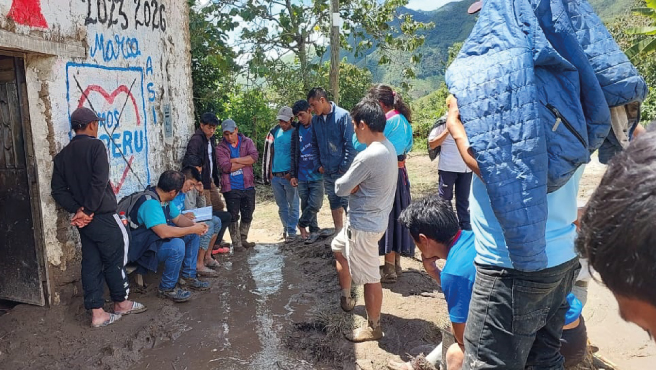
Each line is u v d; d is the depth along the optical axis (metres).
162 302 4.64
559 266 2.05
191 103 6.41
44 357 3.67
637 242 0.72
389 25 14.88
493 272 2.11
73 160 3.92
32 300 4.30
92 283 4.05
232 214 6.21
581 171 2.24
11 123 4.14
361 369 3.49
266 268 5.67
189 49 6.36
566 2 2.00
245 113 11.52
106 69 4.80
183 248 4.68
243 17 11.96
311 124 6.08
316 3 13.30
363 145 5.56
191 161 5.64
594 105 1.92
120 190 5.07
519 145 1.80
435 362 3.30
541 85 1.89
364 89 17.69
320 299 4.72
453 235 2.82
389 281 4.94
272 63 12.93
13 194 4.23
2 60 4.05
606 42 1.98
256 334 4.05
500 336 2.12
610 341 3.89
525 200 1.79
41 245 4.20
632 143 0.81
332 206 6.05
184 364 3.61
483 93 1.88
